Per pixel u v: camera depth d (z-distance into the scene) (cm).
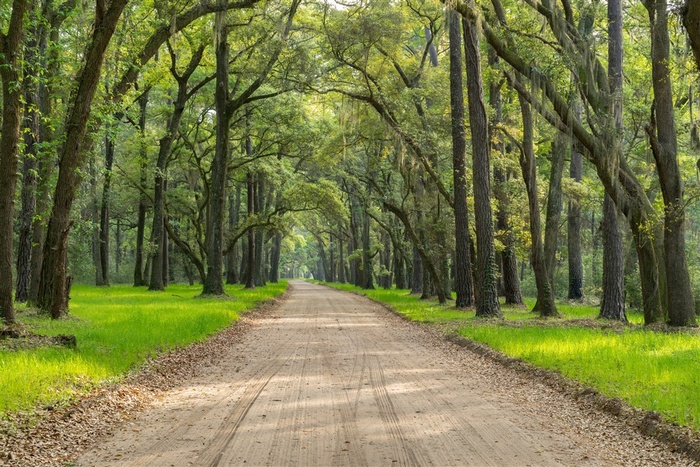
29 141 2338
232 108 3441
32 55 2186
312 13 3155
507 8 2702
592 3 2275
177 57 3778
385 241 6744
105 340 1393
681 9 1003
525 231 2939
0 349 1194
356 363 1292
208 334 1722
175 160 4669
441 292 3203
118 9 1680
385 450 660
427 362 1310
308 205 4459
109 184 4803
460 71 2656
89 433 737
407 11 3181
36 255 2234
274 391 984
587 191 2920
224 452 655
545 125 2702
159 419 806
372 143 3594
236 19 3119
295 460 626
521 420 799
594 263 4238
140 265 5166
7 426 712
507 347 1373
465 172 2702
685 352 1237
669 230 1798
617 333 1677
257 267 6091
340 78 3055
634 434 740
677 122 2459
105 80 2067
